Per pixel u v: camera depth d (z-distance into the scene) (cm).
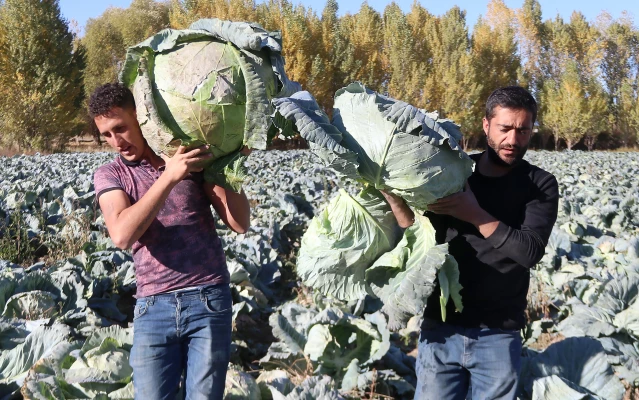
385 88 6625
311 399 363
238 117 269
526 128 290
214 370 298
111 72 7162
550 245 816
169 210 298
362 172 273
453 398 323
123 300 700
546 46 7588
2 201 1084
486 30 6575
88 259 721
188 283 297
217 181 288
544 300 652
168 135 269
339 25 6362
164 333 296
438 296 312
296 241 1085
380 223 300
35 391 356
